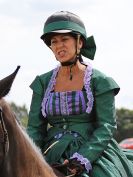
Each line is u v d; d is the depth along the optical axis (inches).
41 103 335.0
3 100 262.5
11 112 265.3
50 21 316.2
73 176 299.4
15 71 251.3
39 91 337.1
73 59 323.9
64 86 328.5
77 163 302.7
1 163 253.0
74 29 315.9
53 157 314.7
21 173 267.1
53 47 320.2
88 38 332.5
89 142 310.7
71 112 320.2
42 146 330.6
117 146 325.4
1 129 253.9
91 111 322.0
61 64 327.3
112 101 322.0
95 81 323.0
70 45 318.0
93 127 325.4
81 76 326.6
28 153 272.8
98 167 309.9
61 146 314.7
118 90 326.0
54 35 317.4
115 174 310.2
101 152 311.3
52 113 325.1
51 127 329.4
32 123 335.3
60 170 305.6
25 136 275.1
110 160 315.6
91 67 329.1
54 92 328.5
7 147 255.0
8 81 251.4
